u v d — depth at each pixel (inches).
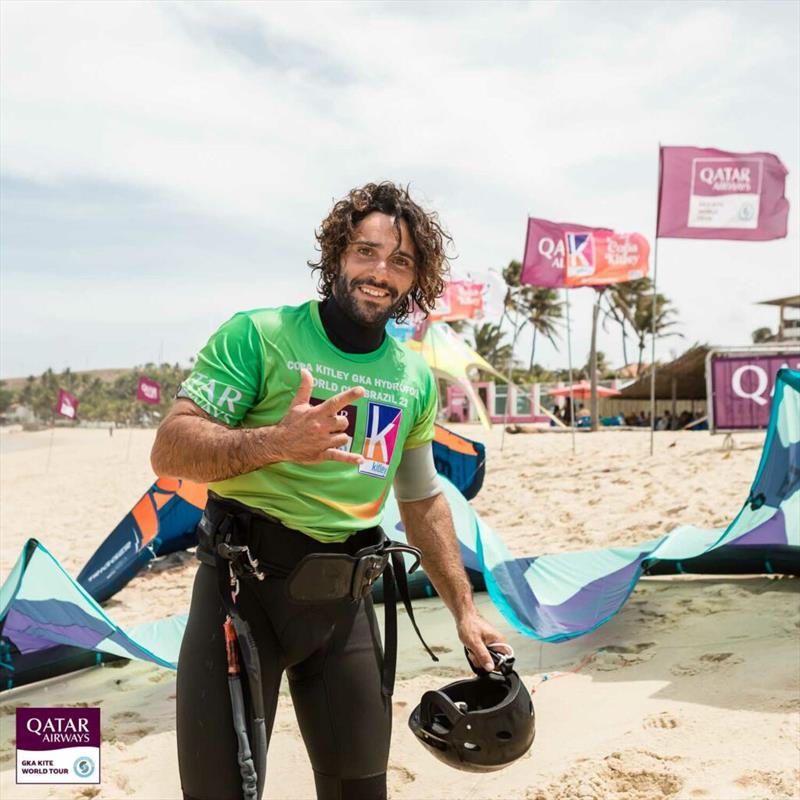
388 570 90.1
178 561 321.4
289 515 83.8
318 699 86.1
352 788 86.6
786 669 147.5
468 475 354.0
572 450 618.5
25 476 879.7
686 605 199.5
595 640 183.8
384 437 89.1
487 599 225.9
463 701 90.7
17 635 178.5
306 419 73.1
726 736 124.9
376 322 87.1
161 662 176.9
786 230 495.5
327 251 89.4
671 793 112.5
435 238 90.6
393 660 88.2
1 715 173.8
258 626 83.6
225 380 82.3
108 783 137.3
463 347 740.0
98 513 513.7
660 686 150.2
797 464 200.2
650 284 2352.4
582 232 675.4
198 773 79.7
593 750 127.3
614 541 294.7
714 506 319.9
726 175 499.5
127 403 5556.1
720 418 496.4
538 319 2501.2
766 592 202.1
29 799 133.0
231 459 75.7
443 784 126.5
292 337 85.5
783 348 488.1
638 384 1450.5
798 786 107.6
